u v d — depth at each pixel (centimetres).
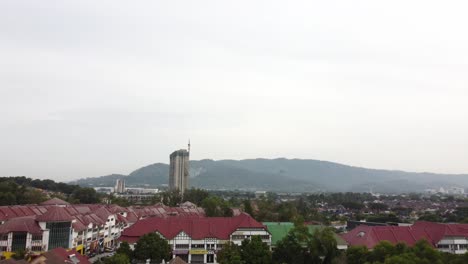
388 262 9475
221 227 15900
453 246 14812
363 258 10838
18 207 15650
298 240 12331
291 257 12100
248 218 16000
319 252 12106
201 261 15238
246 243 11950
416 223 16588
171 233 15438
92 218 17450
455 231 15125
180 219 16212
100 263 12569
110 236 19325
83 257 11344
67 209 16475
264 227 15550
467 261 9544
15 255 11738
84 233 16112
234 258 11269
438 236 14975
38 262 9644
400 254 9981
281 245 12375
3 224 13162
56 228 13788
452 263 9675
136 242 13775
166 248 12912
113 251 17275
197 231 15612
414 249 10338
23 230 12988
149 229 15588
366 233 14688
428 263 9481
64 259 10194
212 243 15400
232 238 15375
